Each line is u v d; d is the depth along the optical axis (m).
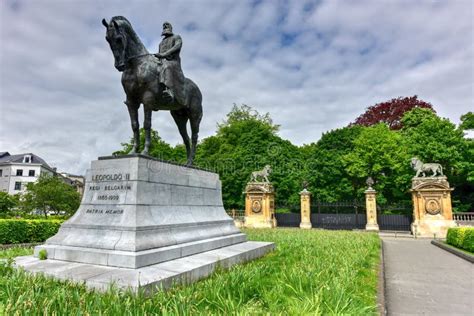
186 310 3.71
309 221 33.19
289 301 4.41
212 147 48.84
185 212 8.34
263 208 33.12
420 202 26.75
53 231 15.98
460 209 33.56
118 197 6.86
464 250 14.33
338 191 38.03
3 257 7.57
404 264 11.52
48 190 27.27
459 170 32.34
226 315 3.77
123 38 7.46
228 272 6.20
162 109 9.03
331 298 4.43
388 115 47.66
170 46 8.70
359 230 30.36
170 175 7.98
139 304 3.95
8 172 65.88
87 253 6.18
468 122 35.69
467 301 6.52
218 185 10.52
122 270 5.59
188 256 7.25
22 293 4.14
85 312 3.59
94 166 7.40
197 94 9.99
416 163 27.91
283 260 8.64
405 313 5.72
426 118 38.50
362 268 7.98
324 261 8.12
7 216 28.70
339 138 40.88
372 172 36.16
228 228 10.09
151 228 6.68
